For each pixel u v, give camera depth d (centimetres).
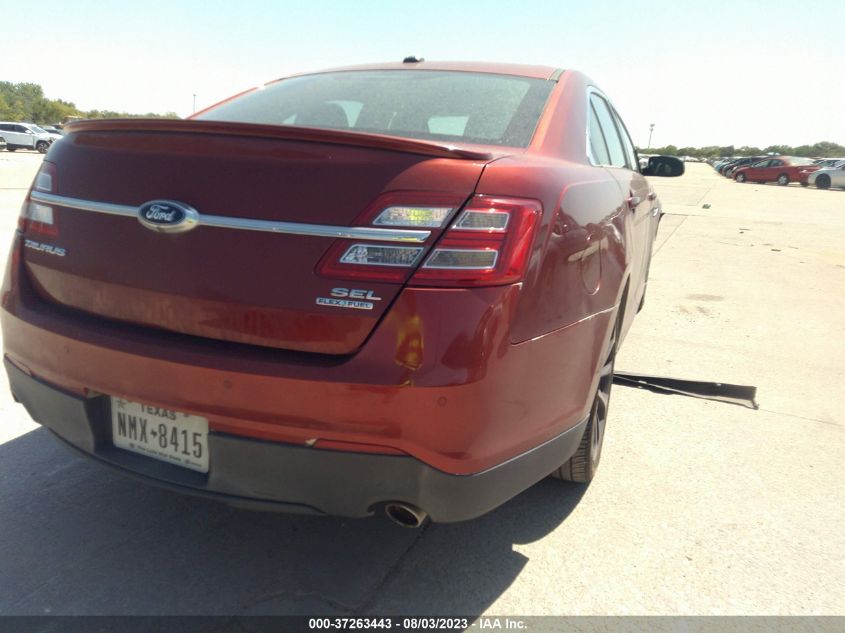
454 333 176
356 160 184
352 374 177
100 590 226
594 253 232
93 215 209
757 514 289
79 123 218
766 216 1734
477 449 182
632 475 319
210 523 267
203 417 192
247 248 187
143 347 196
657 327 589
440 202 179
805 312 662
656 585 240
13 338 229
